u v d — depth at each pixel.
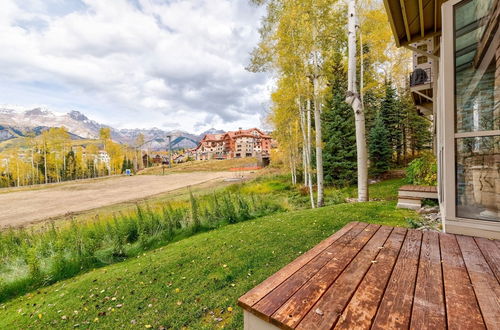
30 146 46.81
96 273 4.16
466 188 2.34
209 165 59.12
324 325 1.02
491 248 1.89
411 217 4.64
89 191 25.02
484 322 1.00
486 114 2.29
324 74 10.52
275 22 9.98
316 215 5.77
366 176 7.41
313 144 13.85
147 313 2.69
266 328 1.14
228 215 6.82
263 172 32.19
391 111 19.56
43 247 5.22
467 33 2.35
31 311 3.12
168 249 4.86
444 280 1.38
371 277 1.43
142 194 21.05
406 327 0.98
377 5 11.05
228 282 3.15
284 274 1.49
